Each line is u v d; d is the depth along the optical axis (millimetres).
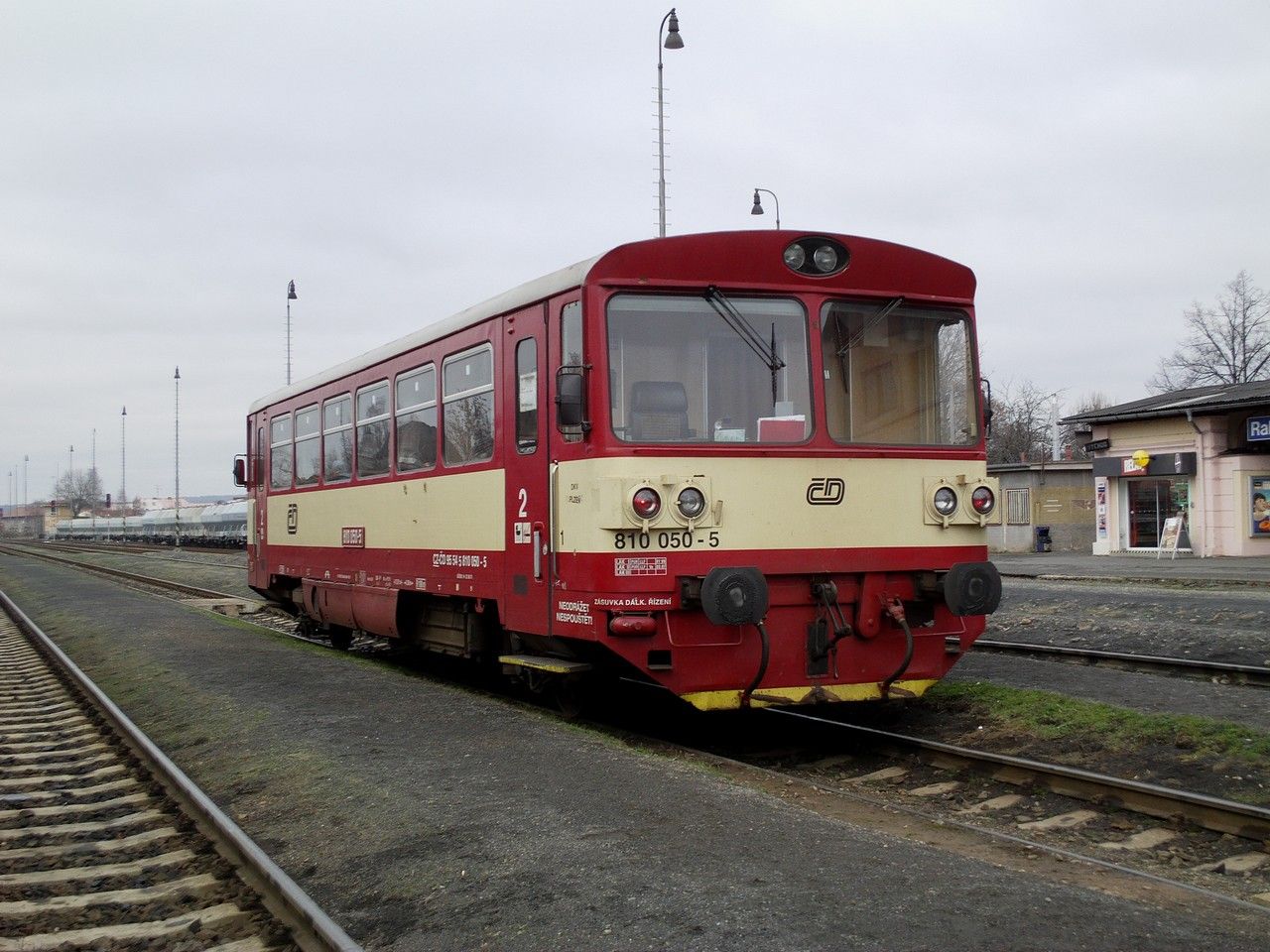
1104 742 8117
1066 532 37844
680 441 8141
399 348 12047
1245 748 7504
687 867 5344
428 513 11250
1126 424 32938
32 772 8797
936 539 8773
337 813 6680
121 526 99625
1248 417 29562
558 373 8117
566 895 5062
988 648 13000
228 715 9969
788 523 8281
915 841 5812
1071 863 5719
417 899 5207
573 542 8375
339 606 13984
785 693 8305
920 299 8867
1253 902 5293
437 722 9180
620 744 8219
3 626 22297
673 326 8266
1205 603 16250
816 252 8555
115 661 14758
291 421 15938
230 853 6176
